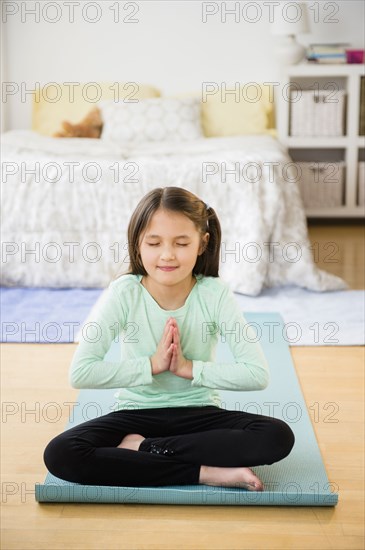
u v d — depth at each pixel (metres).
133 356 2.06
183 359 1.97
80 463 1.89
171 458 1.92
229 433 1.91
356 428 2.34
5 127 5.81
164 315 2.02
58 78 5.80
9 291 3.92
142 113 5.41
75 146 4.62
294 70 5.49
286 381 2.68
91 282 3.99
